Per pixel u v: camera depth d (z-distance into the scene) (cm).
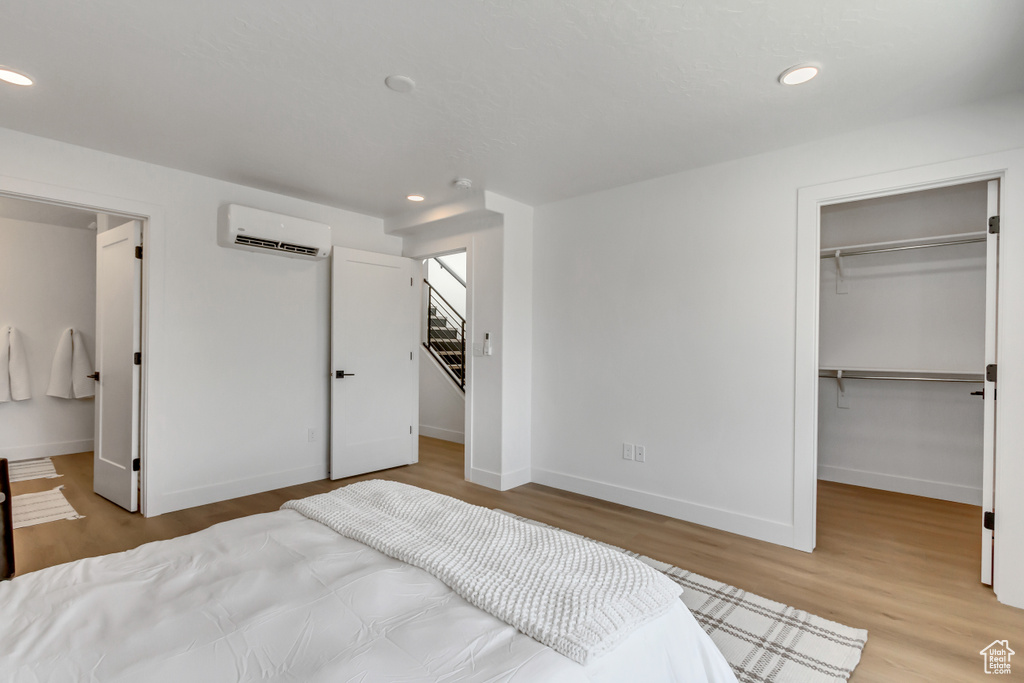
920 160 254
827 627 207
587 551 154
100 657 100
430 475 445
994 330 242
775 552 284
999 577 229
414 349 487
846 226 418
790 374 295
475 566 142
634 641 117
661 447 348
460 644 108
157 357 334
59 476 430
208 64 212
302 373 414
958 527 321
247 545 158
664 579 141
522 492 397
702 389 329
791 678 175
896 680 175
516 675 98
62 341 512
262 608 120
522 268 418
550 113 255
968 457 369
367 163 329
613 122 266
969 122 242
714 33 189
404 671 98
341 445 427
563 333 405
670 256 344
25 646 104
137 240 338
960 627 208
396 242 488
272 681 95
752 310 308
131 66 214
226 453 368
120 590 129
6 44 197
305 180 362
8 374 484
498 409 407
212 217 359
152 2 172
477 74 220
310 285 420
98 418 379
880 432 405
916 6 171
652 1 171
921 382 388
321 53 204
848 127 269
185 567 142
